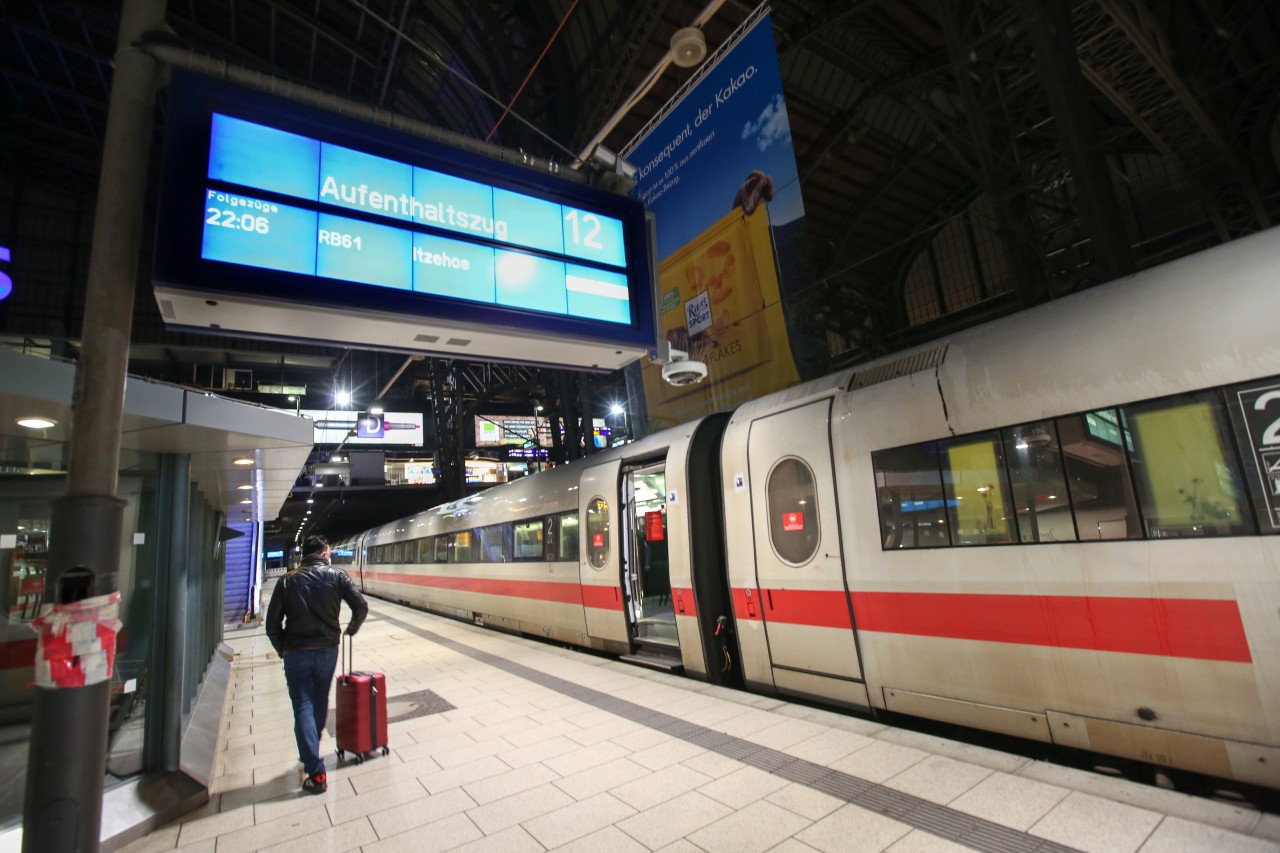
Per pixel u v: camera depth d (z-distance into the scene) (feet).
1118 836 9.82
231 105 12.23
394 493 128.57
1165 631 11.59
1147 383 12.31
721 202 29.99
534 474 38.09
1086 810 10.73
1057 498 13.32
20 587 14.57
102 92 92.48
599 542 29.01
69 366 11.23
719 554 23.35
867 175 65.21
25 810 7.32
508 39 53.83
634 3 42.63
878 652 16.55
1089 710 12.55
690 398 32.42
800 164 60.44
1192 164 50.72
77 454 8.06
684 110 31.65
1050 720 13.15
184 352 124.26
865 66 52.65
